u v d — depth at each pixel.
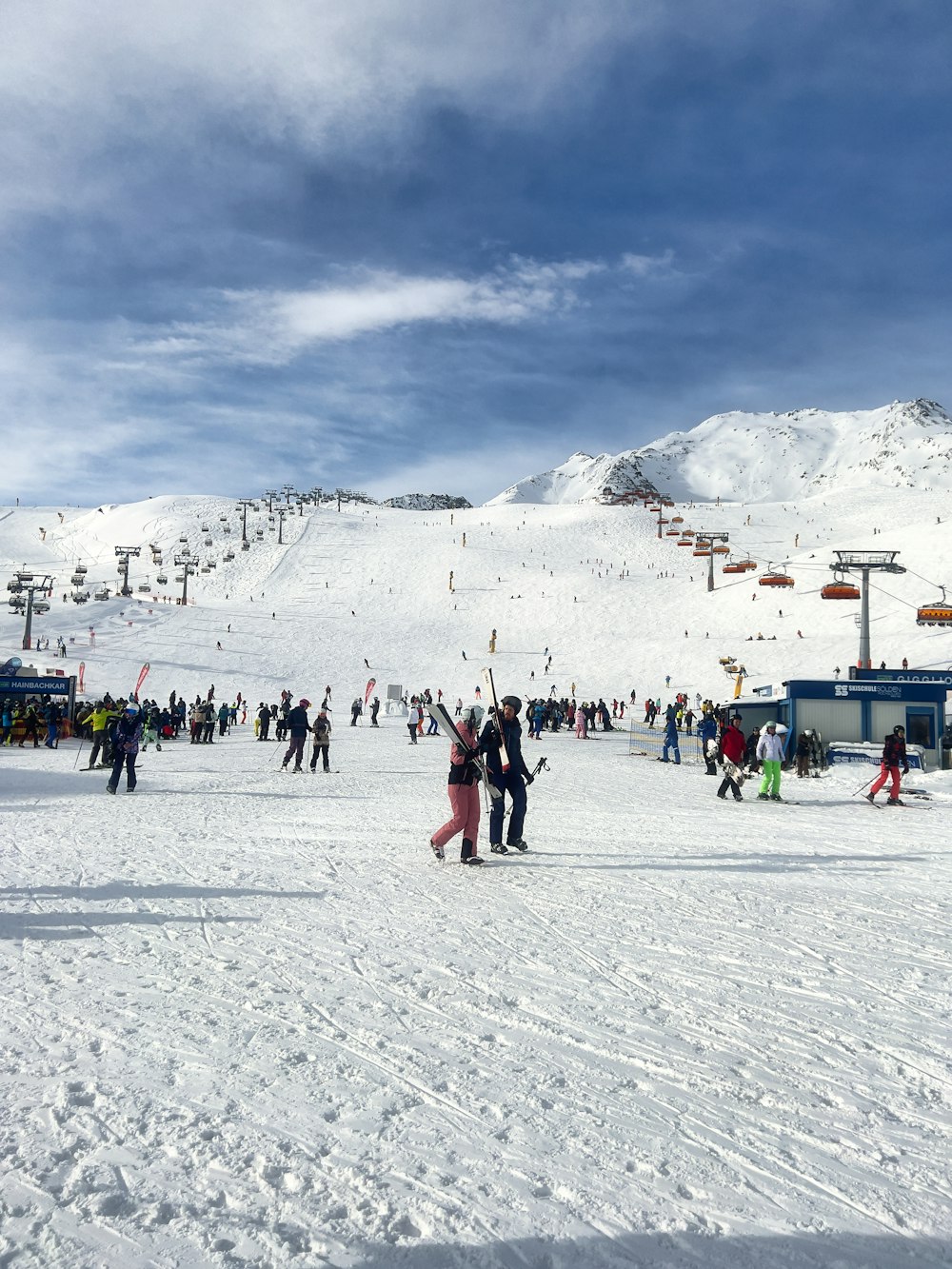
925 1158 2.96
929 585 73.25
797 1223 2.55
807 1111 3.30
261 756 26.45
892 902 7.13
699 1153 2.96
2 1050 3.75
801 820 13.24
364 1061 3.71
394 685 55.41
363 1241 2.42
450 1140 3.03
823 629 68.88
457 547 113.19
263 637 73.12
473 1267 2.31
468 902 6.90
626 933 5.97
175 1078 3.49
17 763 23.16
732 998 4.63
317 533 126.69
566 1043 3.95
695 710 47.66
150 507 155.75
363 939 5.70
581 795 16.62
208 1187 2.70
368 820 12.04
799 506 151.88
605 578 96.31
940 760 24.12
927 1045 3.99
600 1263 2.34
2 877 7.61
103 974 4.86
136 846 9.44
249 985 4.69
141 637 69.94
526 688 61.66
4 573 119.94
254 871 8.03
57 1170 2.77
